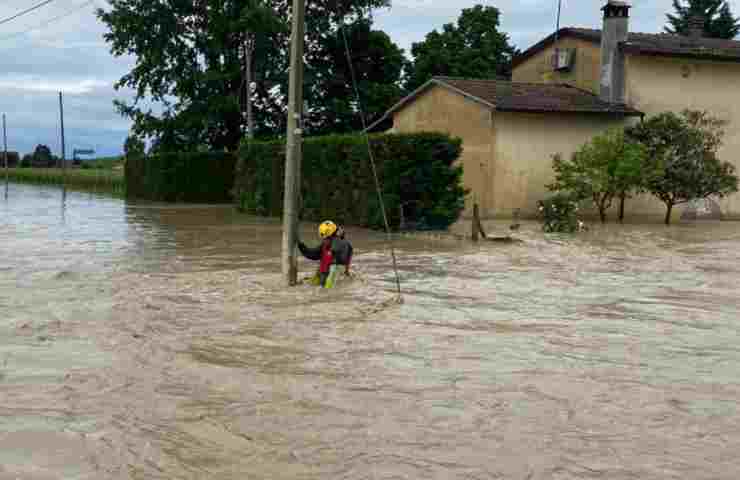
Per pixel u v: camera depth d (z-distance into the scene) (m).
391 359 7.94
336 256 12.59
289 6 43.50
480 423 6.03
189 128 44.38
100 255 16.70
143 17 42.56
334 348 8.36
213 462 5.22
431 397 6.69
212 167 41.53
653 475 5.06
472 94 26.84
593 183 24.95
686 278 13.78
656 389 7.04
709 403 6.62
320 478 4.95
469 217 26.89
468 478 4.97
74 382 7.03
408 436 5.73
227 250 17.72
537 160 26.80
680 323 9.96
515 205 26.59
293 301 11.05
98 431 5.79
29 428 5.84
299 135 12.60
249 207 32.25
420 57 48.91
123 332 9.02
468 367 7.68
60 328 9.23
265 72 43.88
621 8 28.03
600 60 29.50
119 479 4.95
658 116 26.64
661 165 25.06
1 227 24.81
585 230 22.41
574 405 6.52
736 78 30.00
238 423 5.98
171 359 7.84
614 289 12.54
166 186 43.53
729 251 17.95
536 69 33.94
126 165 50.09
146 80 44.25
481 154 26.52
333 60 46.72
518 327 9.59
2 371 7.38
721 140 29.91
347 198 24.89
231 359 7.87
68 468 5.12
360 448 5.48
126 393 6.72
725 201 30.05
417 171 21.95
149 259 15.95
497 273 14.22
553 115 26.91
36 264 15.12
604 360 8.05
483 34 50.16
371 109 45.22
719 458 5.37
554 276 13.90
